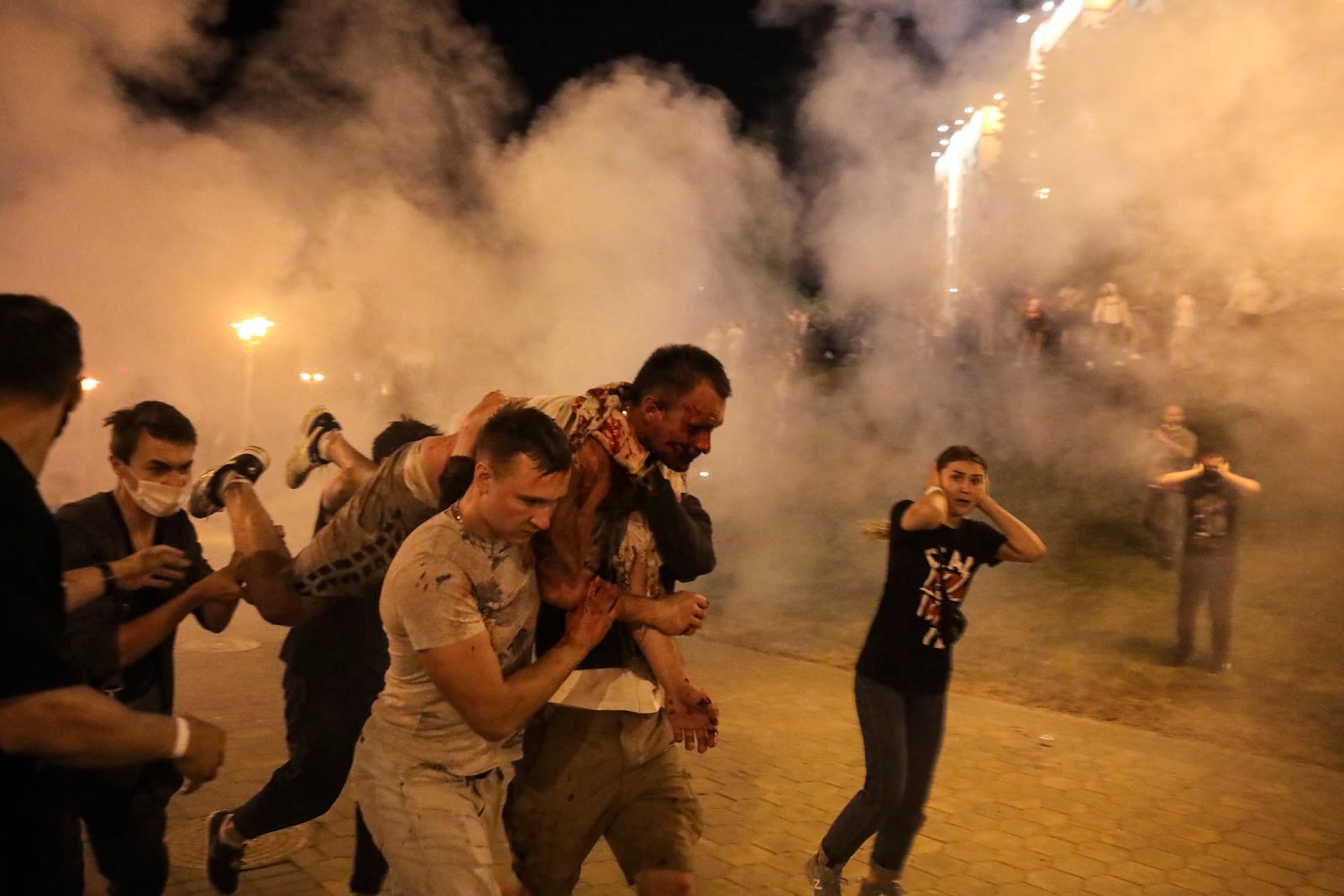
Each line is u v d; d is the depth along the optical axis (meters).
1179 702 6.65
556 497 2.07
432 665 2.06
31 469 1.71
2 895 1.62
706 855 4.11
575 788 2.49
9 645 1.50
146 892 2.62
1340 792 5.07
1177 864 4.16
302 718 3.14
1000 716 6.40
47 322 1.70
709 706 2.61
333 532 2.50
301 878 3.68
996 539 3.53
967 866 4.10
